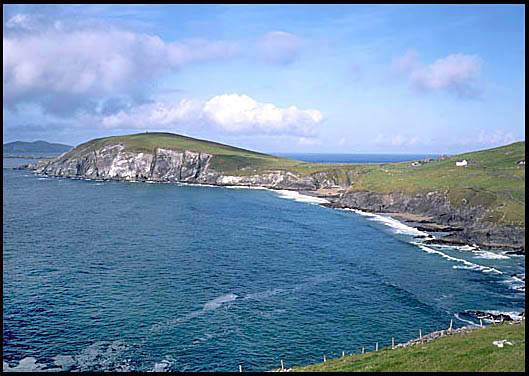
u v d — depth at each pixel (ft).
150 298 229.45
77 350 174.91
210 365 166.09
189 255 316.40
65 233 385.29
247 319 205.87
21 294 230.48
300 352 176.45
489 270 284.20
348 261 304.91
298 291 243.40
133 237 373.81
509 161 595.47
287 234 397.19
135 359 169.17
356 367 129.29
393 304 224.94
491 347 130.00
